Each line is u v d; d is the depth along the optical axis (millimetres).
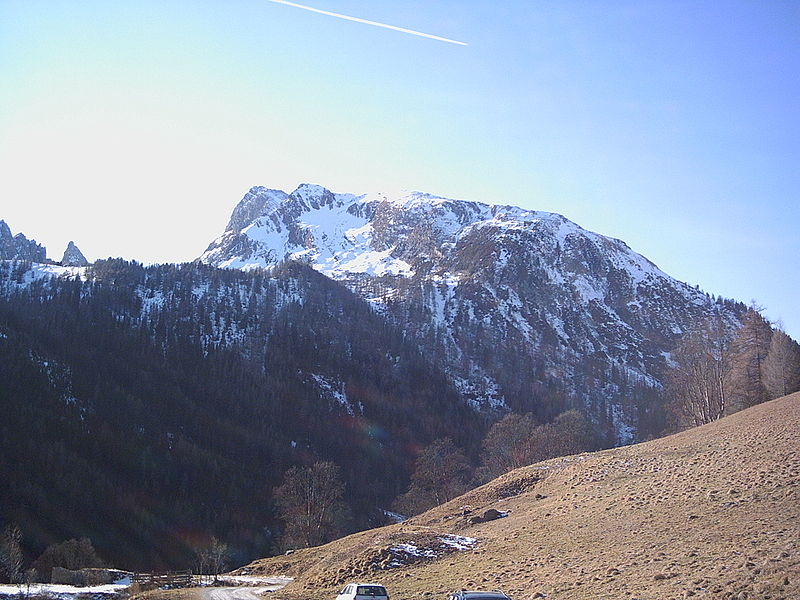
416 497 125750
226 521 171500
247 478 199750
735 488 53000
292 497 107625
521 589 41125
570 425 133625
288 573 76188
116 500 164625
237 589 63344
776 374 108312
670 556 40938
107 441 191250
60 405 198375
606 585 37625
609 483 69500
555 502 69375
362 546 65688
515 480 84500
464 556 56375
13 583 79125
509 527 64812
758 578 32125
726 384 116750
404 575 53281
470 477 149625
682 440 82250
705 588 32562
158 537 155750
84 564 96875
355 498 188250
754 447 64875
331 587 54938
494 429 131625
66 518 150000
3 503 147000
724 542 41125
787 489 49219
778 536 39594
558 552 49906
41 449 173750
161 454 197500
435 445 138125
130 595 61969
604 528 53312
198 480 190375
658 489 60656
